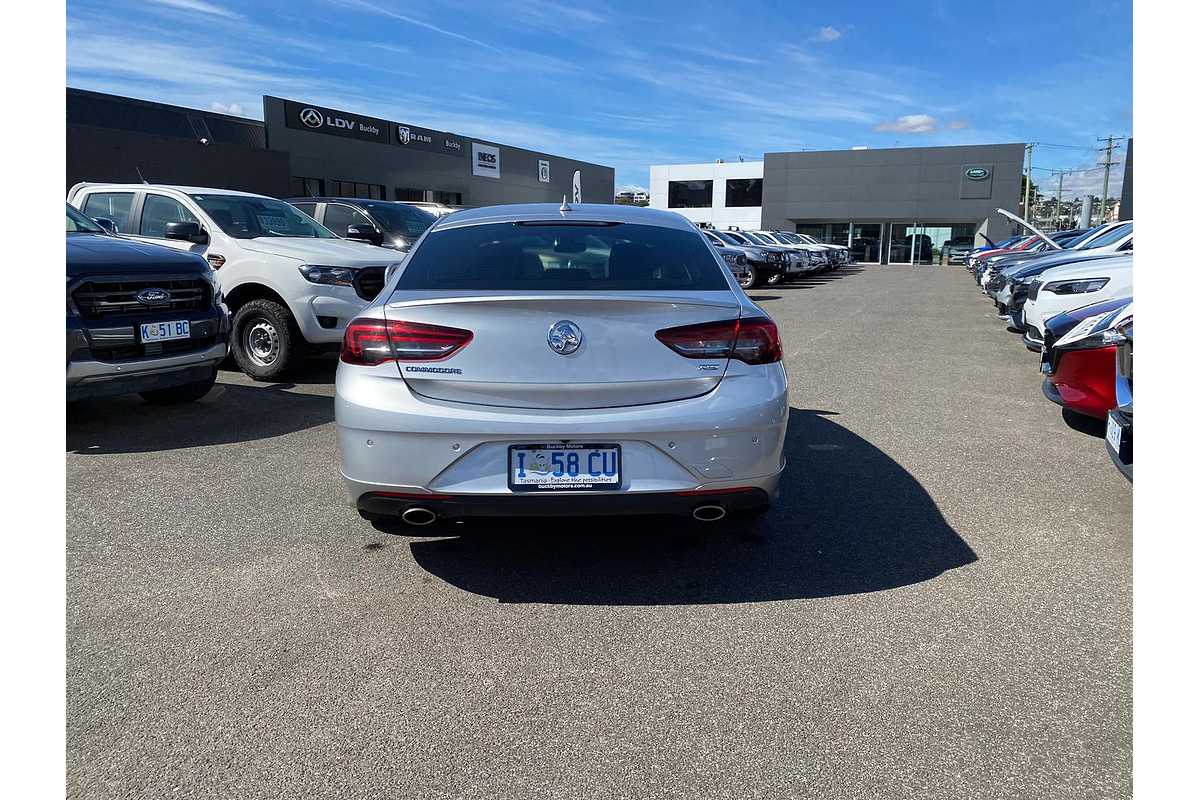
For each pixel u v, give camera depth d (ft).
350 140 90.99
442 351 8.55
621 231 10.87
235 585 9.54
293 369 21.53
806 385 22.17
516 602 9.18
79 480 13.34
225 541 10.84
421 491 8.60
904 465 14.42
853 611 8.93
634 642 8.29
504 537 11.07
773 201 154.20
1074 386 15.21
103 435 16.15
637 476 8.60
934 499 12.59
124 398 19.66
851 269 115.65
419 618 8.79
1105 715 6.97
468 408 8.52
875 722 6.91
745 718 6.98
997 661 7.86
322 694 7.34
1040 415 18.39
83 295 14.67
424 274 9.80
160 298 16.19
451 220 11.44
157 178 63.77
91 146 58.70
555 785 6.14
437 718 7.00
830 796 6.01
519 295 8.69
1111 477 13.69
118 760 6.39
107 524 11.41
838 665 7.82
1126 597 9.19
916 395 20.76
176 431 16.51
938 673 7.66
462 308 8.52
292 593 9.36
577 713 7.06
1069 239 44.88
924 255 145.79
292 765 6.37
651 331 8.64
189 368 16.90
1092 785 6.10
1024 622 8.64
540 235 10.64
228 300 22.08
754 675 7.65
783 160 151.84
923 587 9.52
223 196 23.80
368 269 21.65
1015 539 10.96
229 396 19.98
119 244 16.51
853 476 13.78
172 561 10.18
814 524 11.55
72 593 9.26
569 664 7.87
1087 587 9.46
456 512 8.68
